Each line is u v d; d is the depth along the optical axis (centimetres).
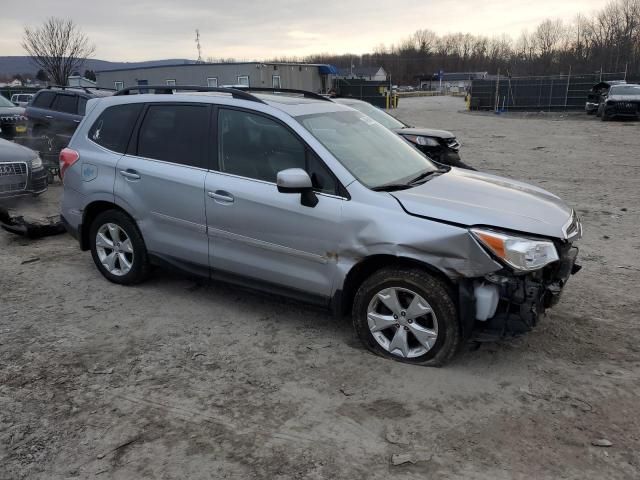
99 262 525
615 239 667
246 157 422
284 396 342
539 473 274
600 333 420
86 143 514
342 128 441
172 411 327
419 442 299
